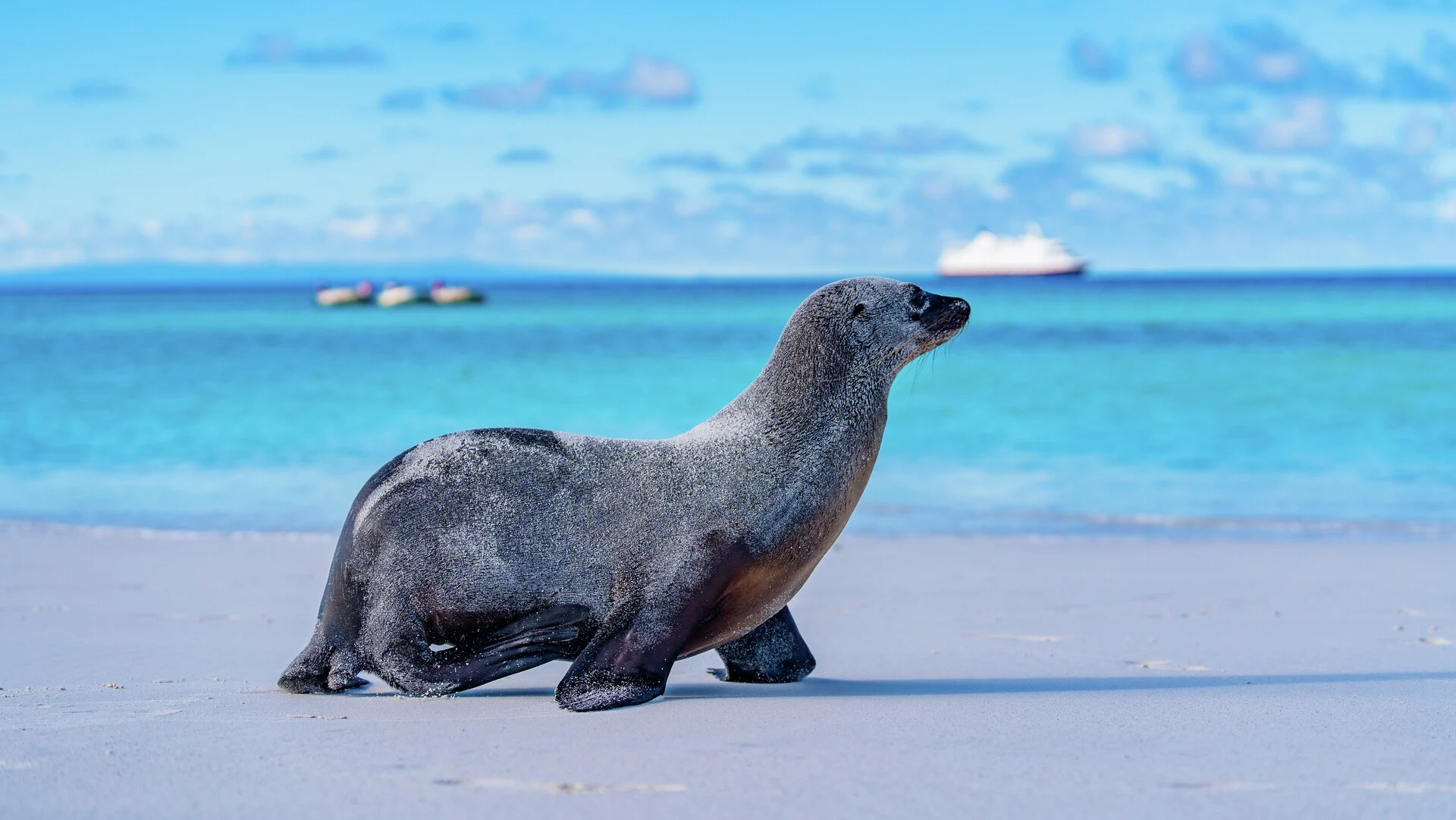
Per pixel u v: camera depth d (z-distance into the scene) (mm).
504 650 6094
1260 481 17328
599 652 5820
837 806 3998
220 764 4527
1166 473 18125
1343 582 10523
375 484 6262
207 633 8367
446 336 50812
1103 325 54031
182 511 15289
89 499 16203
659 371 34781
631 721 5316
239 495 16500
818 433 6211
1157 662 7258
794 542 6105
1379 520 14164
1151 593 10070
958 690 6297
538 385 31062
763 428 6211
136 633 8344
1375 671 6848
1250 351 38156
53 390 29734
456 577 6035
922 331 6445
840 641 8203
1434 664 7121
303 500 16062
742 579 6051
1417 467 18281
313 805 4043
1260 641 8016
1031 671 7008
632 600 5961
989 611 9328
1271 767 4434
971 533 13656
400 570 6074
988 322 58094
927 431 22812
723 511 6020
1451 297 88188
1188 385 28969
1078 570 11266
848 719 5348
